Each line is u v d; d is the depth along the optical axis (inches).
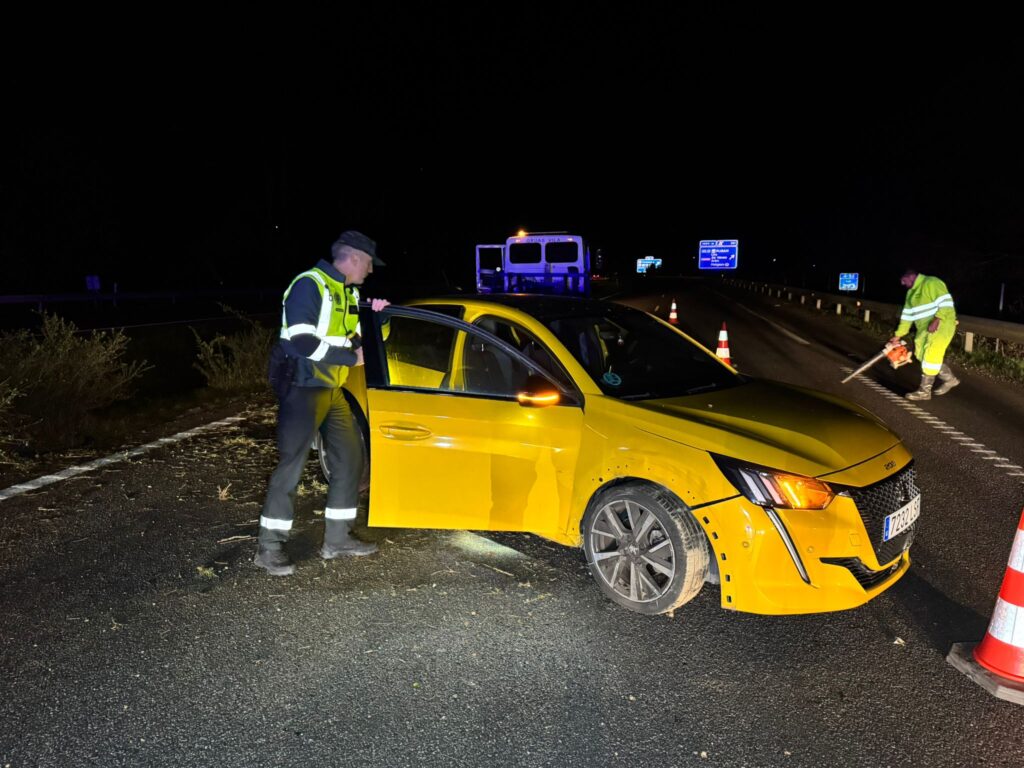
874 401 384.8
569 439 157.6
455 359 173.6
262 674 130.9
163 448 273.6
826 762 109.7
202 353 427.2
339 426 172.7
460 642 140.6
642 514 148.6
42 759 110.0
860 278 1697.8
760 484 136.2
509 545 183.0
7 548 183.8
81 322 832.3
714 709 121.4
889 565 146.2
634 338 186.7
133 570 171.2
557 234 881.5
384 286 1787.6
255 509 209.6
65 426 289.0
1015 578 127.1
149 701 123.4
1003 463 264.8
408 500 171.0
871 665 133.8
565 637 142.1
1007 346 625.0
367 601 156.3
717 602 155.7
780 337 746.8
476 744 113.4
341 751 112.0
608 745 113.3
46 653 137.3
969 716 119.8
